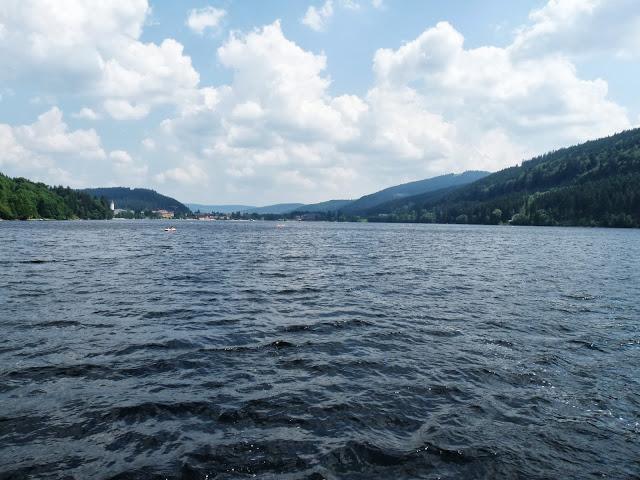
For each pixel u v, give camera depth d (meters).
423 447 8.26
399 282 29.34
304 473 7.38
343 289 26.09
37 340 14.32
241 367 12.34
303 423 9.11
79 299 21.48
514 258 49.53
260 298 22.73
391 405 10.06
